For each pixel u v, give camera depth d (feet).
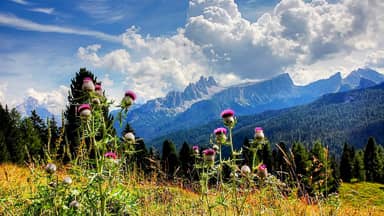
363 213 19.89
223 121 16.19
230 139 15.83
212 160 16.06
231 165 15.14
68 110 48.85
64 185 14.67
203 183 16.03
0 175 23.65
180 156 156.76
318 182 21.27
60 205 14.47
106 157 14.34
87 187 13.89
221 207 17.42
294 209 19.30
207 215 17.13
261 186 17.17
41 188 15.20
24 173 23.15
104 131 14.05
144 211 19.83
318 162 21.52
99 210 14.17
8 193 18.07
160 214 20.52
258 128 15.89
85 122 14.47
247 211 17.19
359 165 251.39
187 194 24.04
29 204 15.65
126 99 14.76
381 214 19.93
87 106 14.35
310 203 20.71
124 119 14.88
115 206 15.07
